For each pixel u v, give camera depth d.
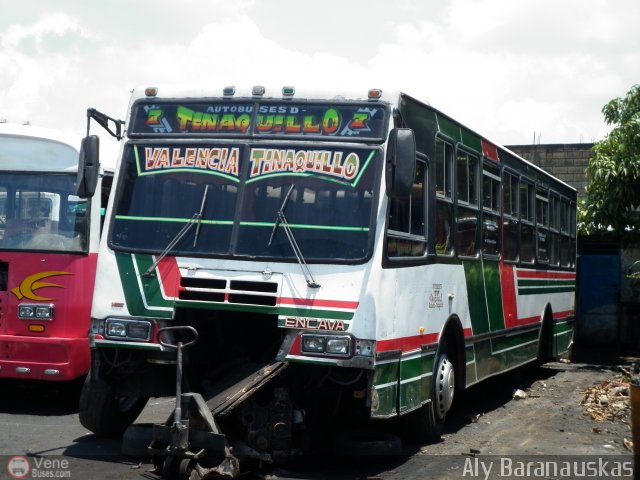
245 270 7.57
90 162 8.15
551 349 15.30
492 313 11.36
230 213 7.77
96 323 7.90
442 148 9.44
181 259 7.72
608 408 11.83
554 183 15.77
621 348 21.11
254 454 7.34
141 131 8.24
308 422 7.93
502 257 11.95
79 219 10.68
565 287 16.73
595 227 19.50
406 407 8.13
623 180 18.23
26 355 10.48
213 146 8.00
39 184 10.80
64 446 8.60
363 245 7.48
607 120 18.30
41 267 10.57
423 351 8.63
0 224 10.76
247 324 8.18
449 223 9.63
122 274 7.86
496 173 11.70
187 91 8.24
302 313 7.41
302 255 7.51
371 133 7.77
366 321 7.33
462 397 12.88
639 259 21.22
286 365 7.39
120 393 8.29
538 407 12.08
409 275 8.20
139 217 7.98
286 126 7.92
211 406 7.18
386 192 7.55
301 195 7.71
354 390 7.54
